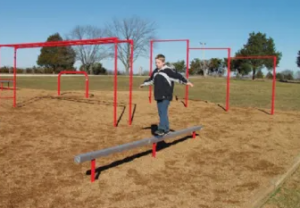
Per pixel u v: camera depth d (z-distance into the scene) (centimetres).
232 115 990
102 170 491
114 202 388
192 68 6550
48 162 522
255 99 1628
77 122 841
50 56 6319
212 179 473
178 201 395
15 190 415
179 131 618
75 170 489
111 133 735
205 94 1902
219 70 6481
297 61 5725
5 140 638
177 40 1116
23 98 1228
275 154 609
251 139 711
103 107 1074
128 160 544
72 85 2506
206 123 866
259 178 481
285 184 480
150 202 390
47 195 403
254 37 5091
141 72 6334
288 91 2381
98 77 4441
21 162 518
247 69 5197
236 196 413
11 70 5288
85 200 391
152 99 1305
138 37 6456
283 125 855
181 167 523
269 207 398
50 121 834
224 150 629
